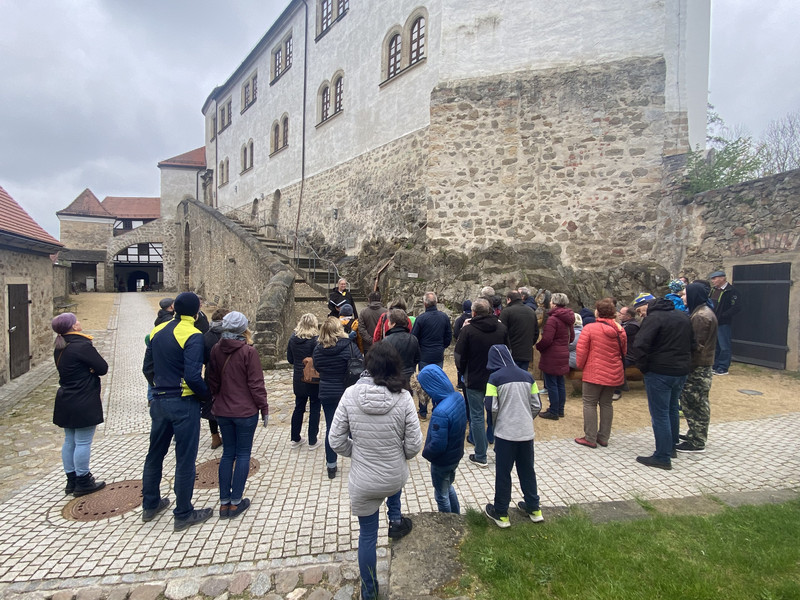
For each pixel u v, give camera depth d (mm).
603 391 4898
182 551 3379
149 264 39656
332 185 15695
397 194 12461
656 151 9836
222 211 27656
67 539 3570
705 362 4570
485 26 10766
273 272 11430
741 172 9281
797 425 5312
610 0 10055
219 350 3900
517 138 10562
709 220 8922
